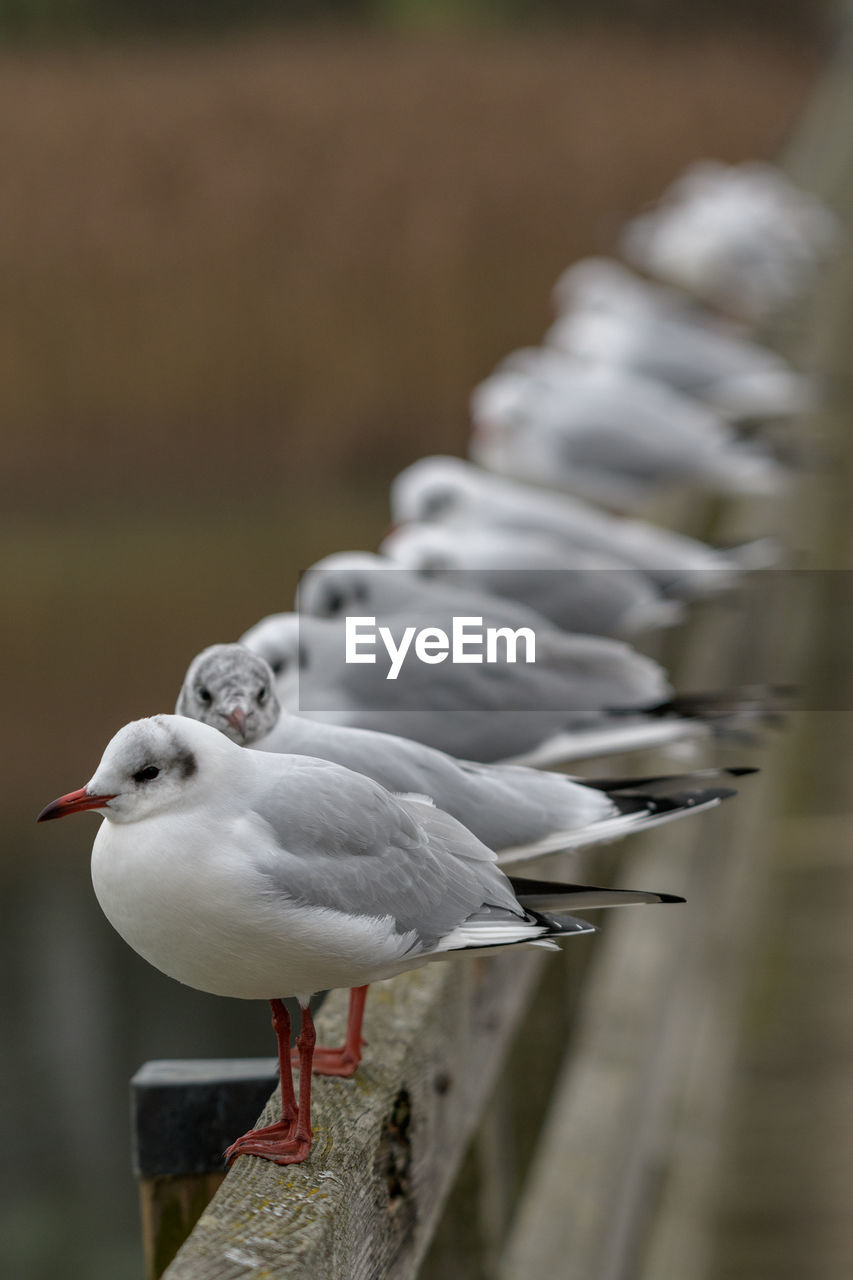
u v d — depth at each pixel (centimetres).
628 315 1296
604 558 784
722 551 840
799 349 1470
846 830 750
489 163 2453
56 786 1208
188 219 2212
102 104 2522
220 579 1666
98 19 3412
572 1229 439
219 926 326
